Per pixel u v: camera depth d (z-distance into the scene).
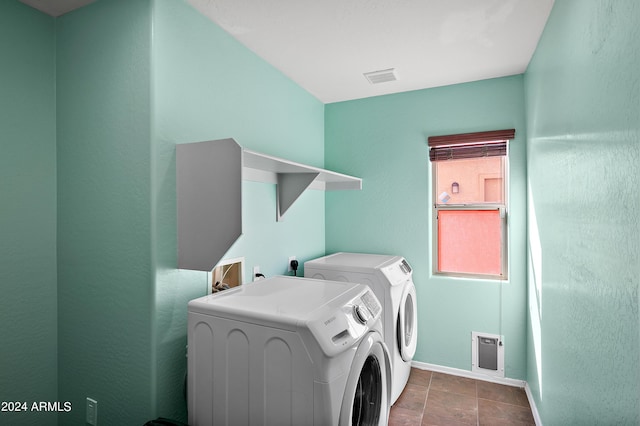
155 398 1.51
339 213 3.24
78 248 1.70
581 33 1.25
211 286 1.84
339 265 2.45
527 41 2.07
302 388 1.22
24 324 1.63
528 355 2.50
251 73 2.18
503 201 2.77
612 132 0.99
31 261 1.66
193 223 1.59
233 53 2.01
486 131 2.69
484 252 2.84
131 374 1.56
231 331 1.37
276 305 1.42
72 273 1.71
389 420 2.20
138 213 1.54
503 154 2.67
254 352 1.32
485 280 2.74
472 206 2.85
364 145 3.13
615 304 0.99
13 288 1.59
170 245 1.59
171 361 1.58
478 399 2.44
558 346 1.62
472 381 2.71
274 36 2.01
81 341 1.69
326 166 3.28
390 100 3.03
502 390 2.56
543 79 1.92
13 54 1.59
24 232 1.63
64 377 1.74
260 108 2.27
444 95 2.84
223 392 1.39
